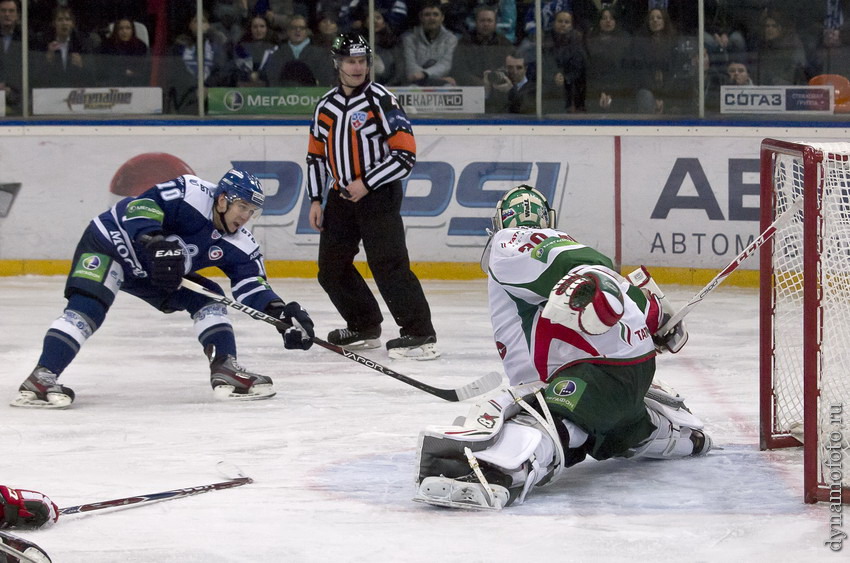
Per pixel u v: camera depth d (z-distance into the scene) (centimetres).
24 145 2367
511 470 880
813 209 882
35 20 2400
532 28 2328
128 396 1366
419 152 2325
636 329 917
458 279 2331
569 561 766
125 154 2367
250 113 2403
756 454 1060
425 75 2366
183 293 1360
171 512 888
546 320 915
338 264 1681
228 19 2383
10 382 1448
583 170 2286
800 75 2264
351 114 1619
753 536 815
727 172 2219
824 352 899
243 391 1337
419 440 891
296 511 889
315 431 1176
